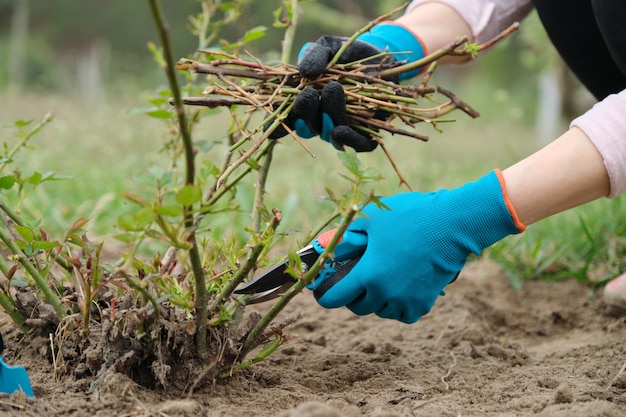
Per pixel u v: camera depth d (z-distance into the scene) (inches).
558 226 145.6
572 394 69.4
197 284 64.6
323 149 215.6
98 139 230.5
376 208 73.2
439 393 74.6
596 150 68.7
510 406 69.5
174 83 50.3
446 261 71.2
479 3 93.6
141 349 67.1
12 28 680.4
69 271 77.9
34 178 75.4
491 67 708.7
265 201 159.3
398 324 101.7
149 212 54.3
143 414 62.5
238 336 73.6
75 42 715.4
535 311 113.0
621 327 102.9
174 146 91.1
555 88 380.2
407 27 90.0
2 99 324.2
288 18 85.1
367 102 74.9
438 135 369.1
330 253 63.2
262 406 68.3
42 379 70.6
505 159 288.4
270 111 71.8
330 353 87.3
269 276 70.1
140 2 697.6
